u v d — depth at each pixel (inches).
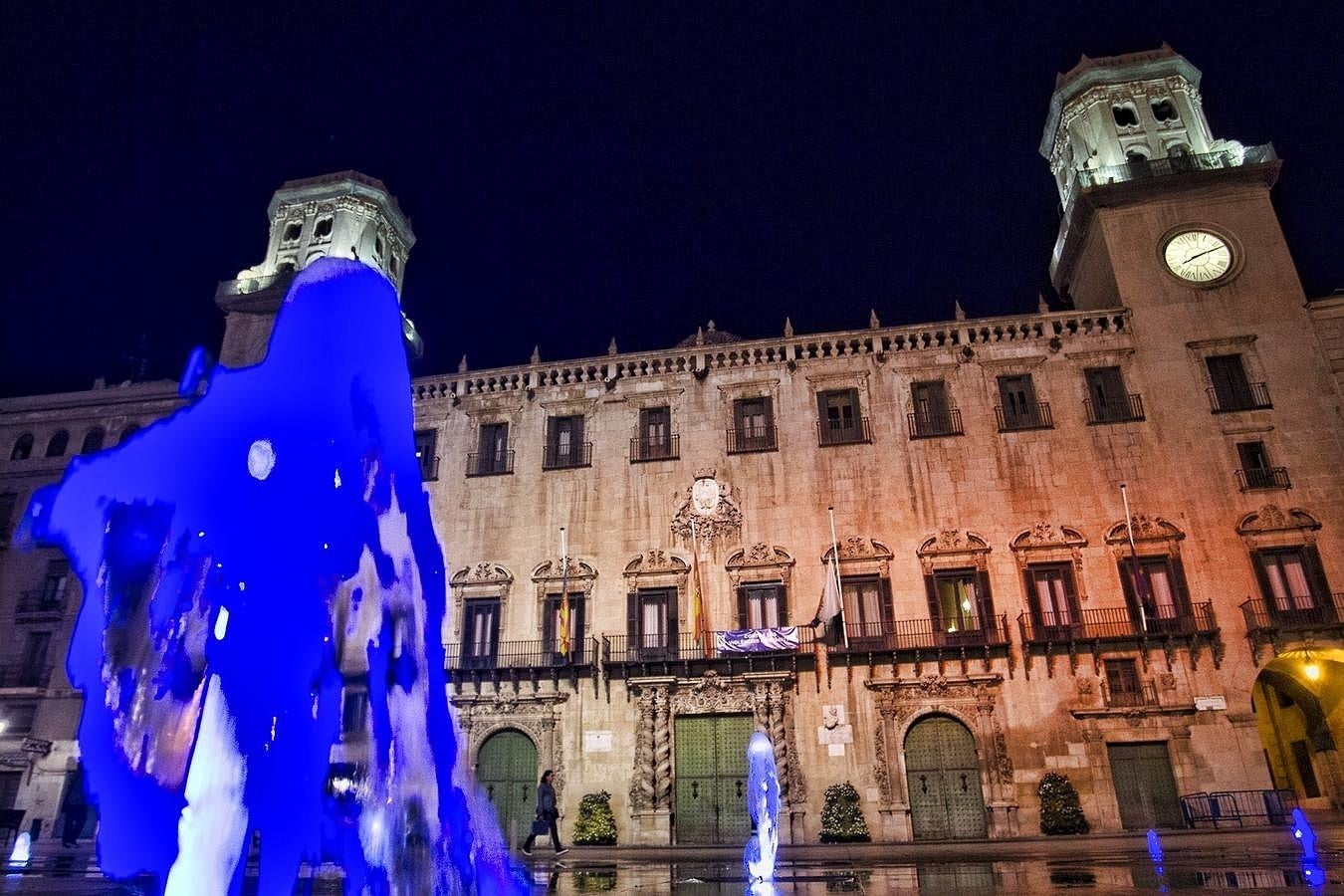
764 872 708.0
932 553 1378.0
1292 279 1465.3
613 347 1624.0
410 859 669.9
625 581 1439.5
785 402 1514.5
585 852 1098.7
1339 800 1378.0
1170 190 1556.3
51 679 1565.0
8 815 1398.9
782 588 1393.9
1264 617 1268.5
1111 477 1386.6
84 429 1784.0
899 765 1266.0
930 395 1488.7
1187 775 1216.8
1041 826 1204.5
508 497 1529.3
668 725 1337.4
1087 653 1289.4
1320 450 1354.6
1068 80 1813.5
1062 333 1488.7
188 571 1362.0
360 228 1962.4
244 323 1759.4
